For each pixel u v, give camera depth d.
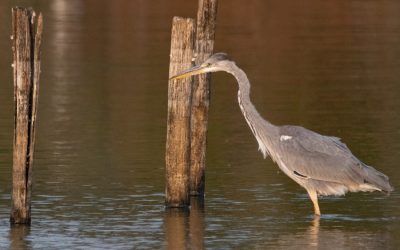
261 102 23.81
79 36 34.38
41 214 14.39
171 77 14.32
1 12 39.72
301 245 12.91
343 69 28.55
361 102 23.86
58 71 27.81
